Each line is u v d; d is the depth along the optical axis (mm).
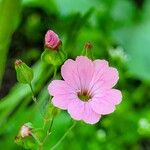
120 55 336
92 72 208
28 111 304
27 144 216
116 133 346
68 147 319
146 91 386
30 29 403
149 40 394
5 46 268
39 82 292
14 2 261
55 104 201
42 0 390
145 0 422
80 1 349
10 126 306
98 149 333
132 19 403
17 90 288
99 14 382
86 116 200
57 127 314
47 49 213
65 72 206
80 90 208
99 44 379
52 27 402
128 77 379
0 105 282
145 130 317
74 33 305
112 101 204
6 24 263
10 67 384
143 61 383
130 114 353
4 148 309
